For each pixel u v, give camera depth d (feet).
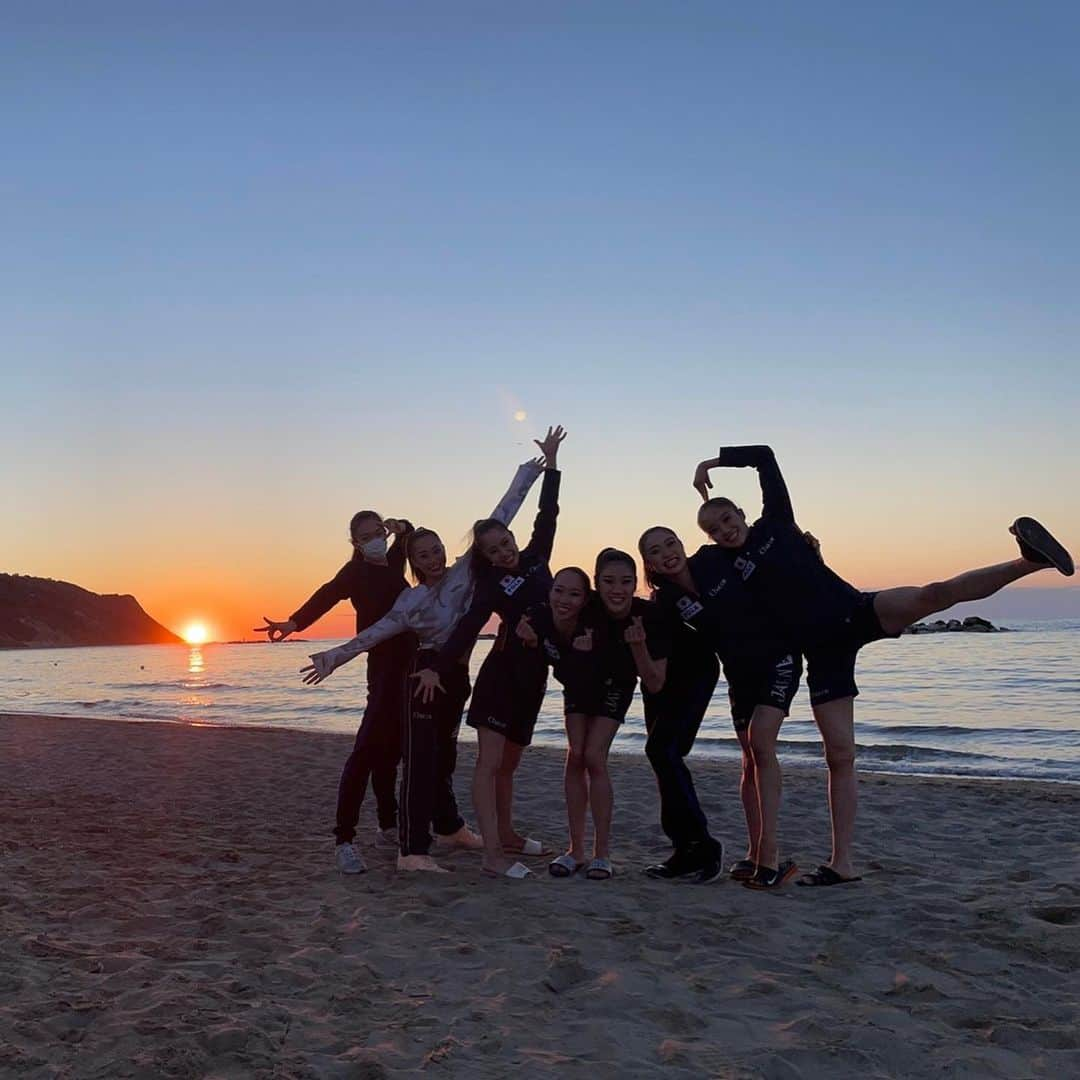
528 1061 10.09
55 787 33.09
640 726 61.52
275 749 45.14
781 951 13.61
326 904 16.24
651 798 28.58
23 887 17.52
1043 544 14.56
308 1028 10.94
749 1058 10.11
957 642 205.46
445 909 15.84
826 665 17.16
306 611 19.25
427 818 18.60
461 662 20.21
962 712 70.69
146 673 208.95
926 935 14.19
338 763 39.04
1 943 13.92
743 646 16.71
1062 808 26.76
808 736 53.93
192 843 22.15
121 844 22.07
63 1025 10.86
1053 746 50.52
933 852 21.03
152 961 13.17
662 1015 11.34
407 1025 11.04
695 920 14.94
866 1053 10.18
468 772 35.58
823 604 16.42
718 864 17.54
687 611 16.85
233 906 16.21
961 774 40.83
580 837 18.28
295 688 126.82
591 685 17.70
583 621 17.52
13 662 357.00
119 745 48.14
